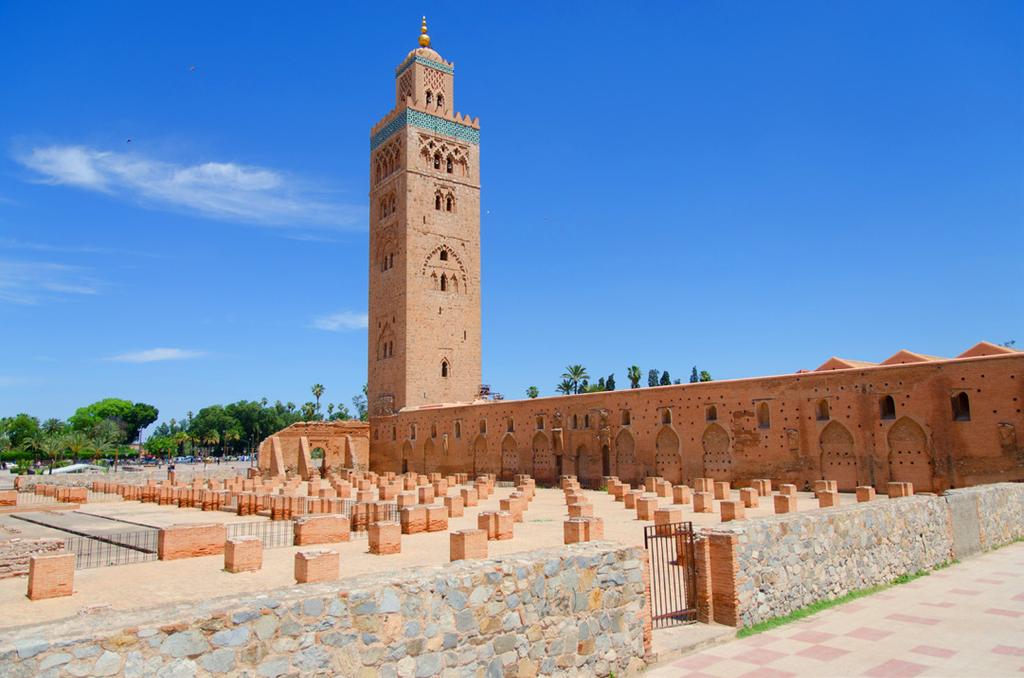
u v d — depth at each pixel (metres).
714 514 35.12
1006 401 36.16
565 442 59.66
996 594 16.61
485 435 68.00
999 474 36.09
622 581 11.88
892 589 17.48
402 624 9.07
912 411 39.69
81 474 74.75
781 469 45.12
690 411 50.47
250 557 22.52
